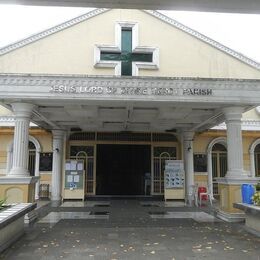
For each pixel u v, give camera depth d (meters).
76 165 18.05
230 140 12.29
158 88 11.44
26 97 11.18
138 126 17.83
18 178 11.29
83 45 14.04
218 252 7.29
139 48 13.96
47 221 11.38
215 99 11.58
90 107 12.74
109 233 9.34
